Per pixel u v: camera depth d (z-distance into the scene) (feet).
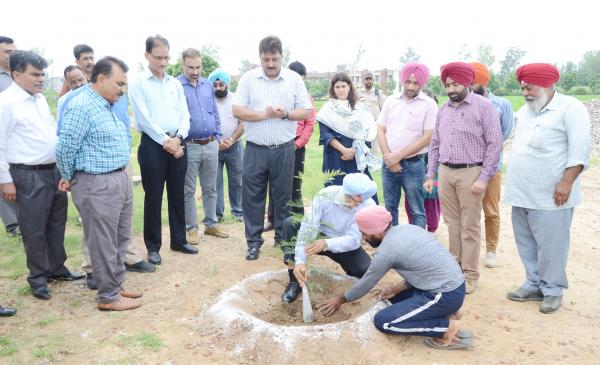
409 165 19.44
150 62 17.99
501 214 26.78
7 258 19.69
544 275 15.52
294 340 12.60
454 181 16.52
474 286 16.94
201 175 21.79
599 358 12.78
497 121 15.89
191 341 13.46
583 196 31.55
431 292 12.89
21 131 15.17
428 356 12.87
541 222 15.10
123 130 15.07
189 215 21.38
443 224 25.26
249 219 19.44
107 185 14.48
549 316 15.17
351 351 12.59
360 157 20.10
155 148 18.17
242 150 25.07
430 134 18.98
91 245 14.79
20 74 14.99
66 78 18.67
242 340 12.98
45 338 13.65
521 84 14.96
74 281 17.76
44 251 16.14
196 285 16.99
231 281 17.30
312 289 15.81
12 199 15.24
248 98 18.54
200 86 20.76
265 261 19.15
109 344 13.37
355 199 14.08
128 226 15.97
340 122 19.93
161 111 18.20
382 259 12.83
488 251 19.58
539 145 14.82
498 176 18.74
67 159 14.08
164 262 19.33
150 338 13.50
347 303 15.23
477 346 13.41
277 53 17.83
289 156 18.98
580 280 18.11
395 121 19.60
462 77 15.58
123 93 14.69
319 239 14.47
